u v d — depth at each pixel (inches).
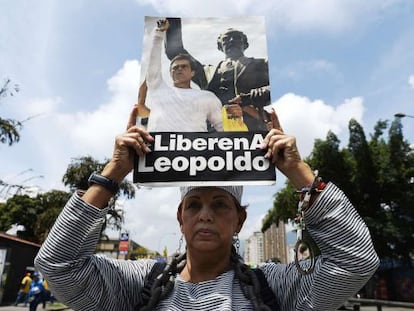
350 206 64.4
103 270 71.1
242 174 71.5
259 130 75.0
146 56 82.0
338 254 61.8
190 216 71.8
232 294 67.7
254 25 83.8
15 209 1111.0
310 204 64.7
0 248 573.9
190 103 77.7
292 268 71.7
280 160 69.7
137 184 71.8
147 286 72.4
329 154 761.0
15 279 690.2
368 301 305.6
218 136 74.7
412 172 744.3
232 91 78.5
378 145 824.9
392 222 720.3
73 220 65.2
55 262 63.9
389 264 796.0
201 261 71.2
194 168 72.3
